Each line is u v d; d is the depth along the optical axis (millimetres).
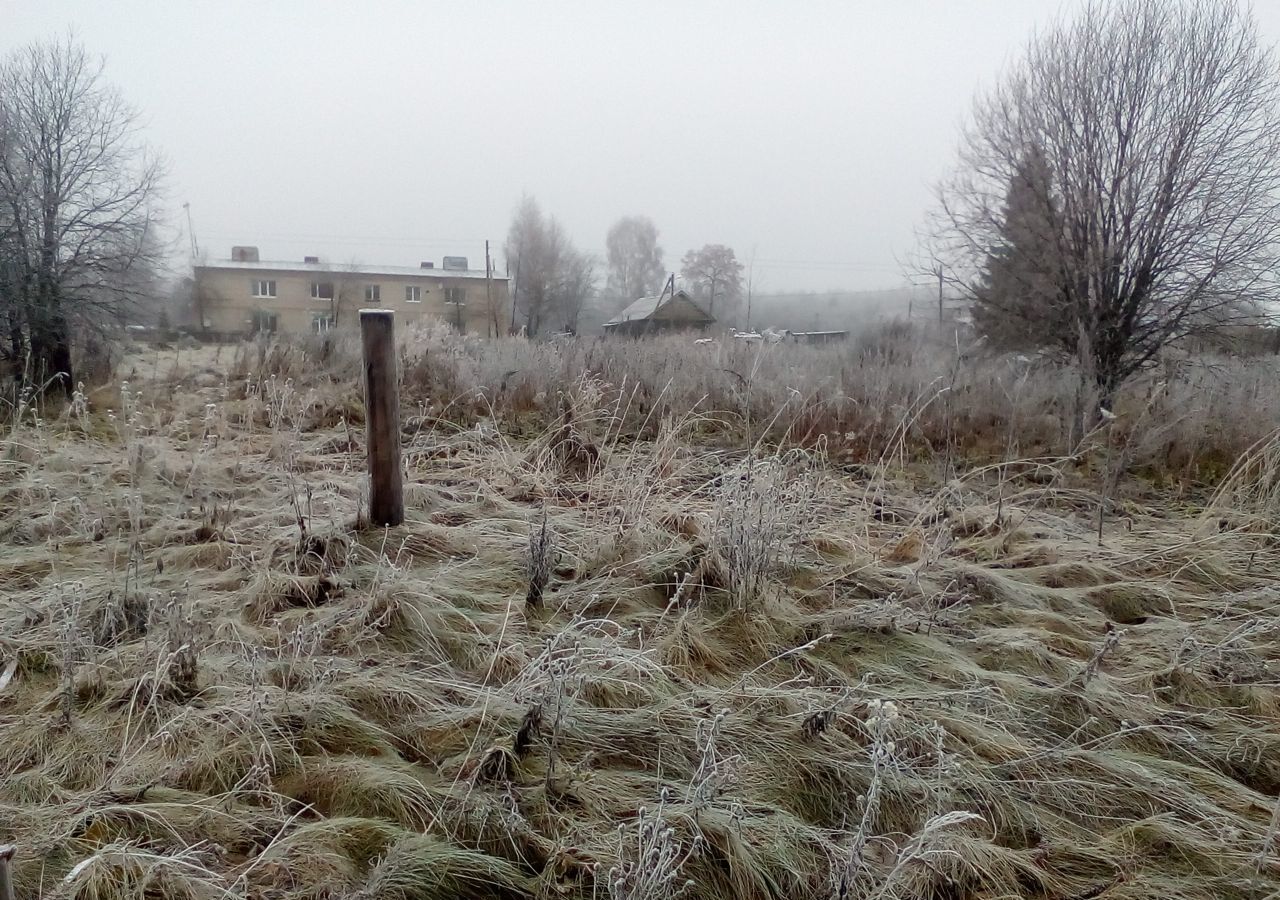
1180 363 10211
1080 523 5988
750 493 4340
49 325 9461
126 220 10609
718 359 9836
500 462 6227
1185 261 10555
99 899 2066
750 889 2365
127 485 5426
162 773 2551
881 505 5973
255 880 2172
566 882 2293
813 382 9211
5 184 9500
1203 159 10344
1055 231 11070
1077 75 10867
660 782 2705
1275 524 5699
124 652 3172
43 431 6910
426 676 3240
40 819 2312
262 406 8312
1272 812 2844
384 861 2227
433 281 50094
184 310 46344
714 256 59469
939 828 2506
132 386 9539
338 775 2598
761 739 2969
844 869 2287
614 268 68438
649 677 3262
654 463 5617
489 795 2539
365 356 4488
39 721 2746
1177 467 7492
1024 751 3035
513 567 4312
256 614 3631
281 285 48625
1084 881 2514
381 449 4562
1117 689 3535
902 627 3912
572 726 2934
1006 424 8328
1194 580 4898
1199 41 10266
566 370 9570
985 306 12734
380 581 3775
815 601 4160
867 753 2893
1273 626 4047
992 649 3799
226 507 4848
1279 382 8766
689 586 3994
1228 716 3461
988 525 5562
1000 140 12102
